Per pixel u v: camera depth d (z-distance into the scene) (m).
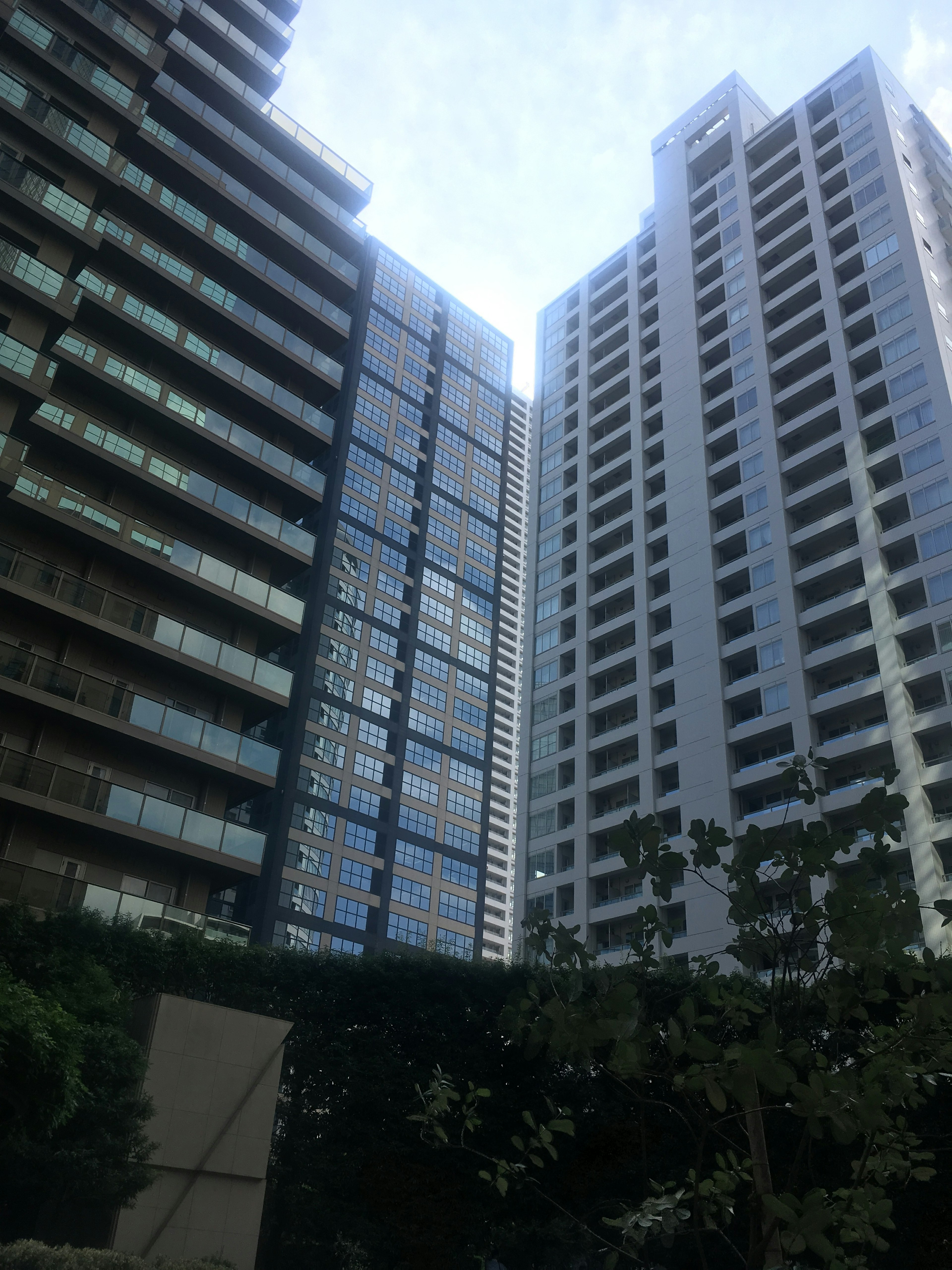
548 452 92.81
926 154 76.56
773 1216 6.93
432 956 32.16
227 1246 23.03
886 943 7.64
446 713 95.06
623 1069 7.40
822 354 71.75
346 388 101.19
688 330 82.75
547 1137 8.54
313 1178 27.42
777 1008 7.90
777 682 62.56
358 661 90.31
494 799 152.75
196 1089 24.22
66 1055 19.17
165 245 44.44
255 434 43.66
